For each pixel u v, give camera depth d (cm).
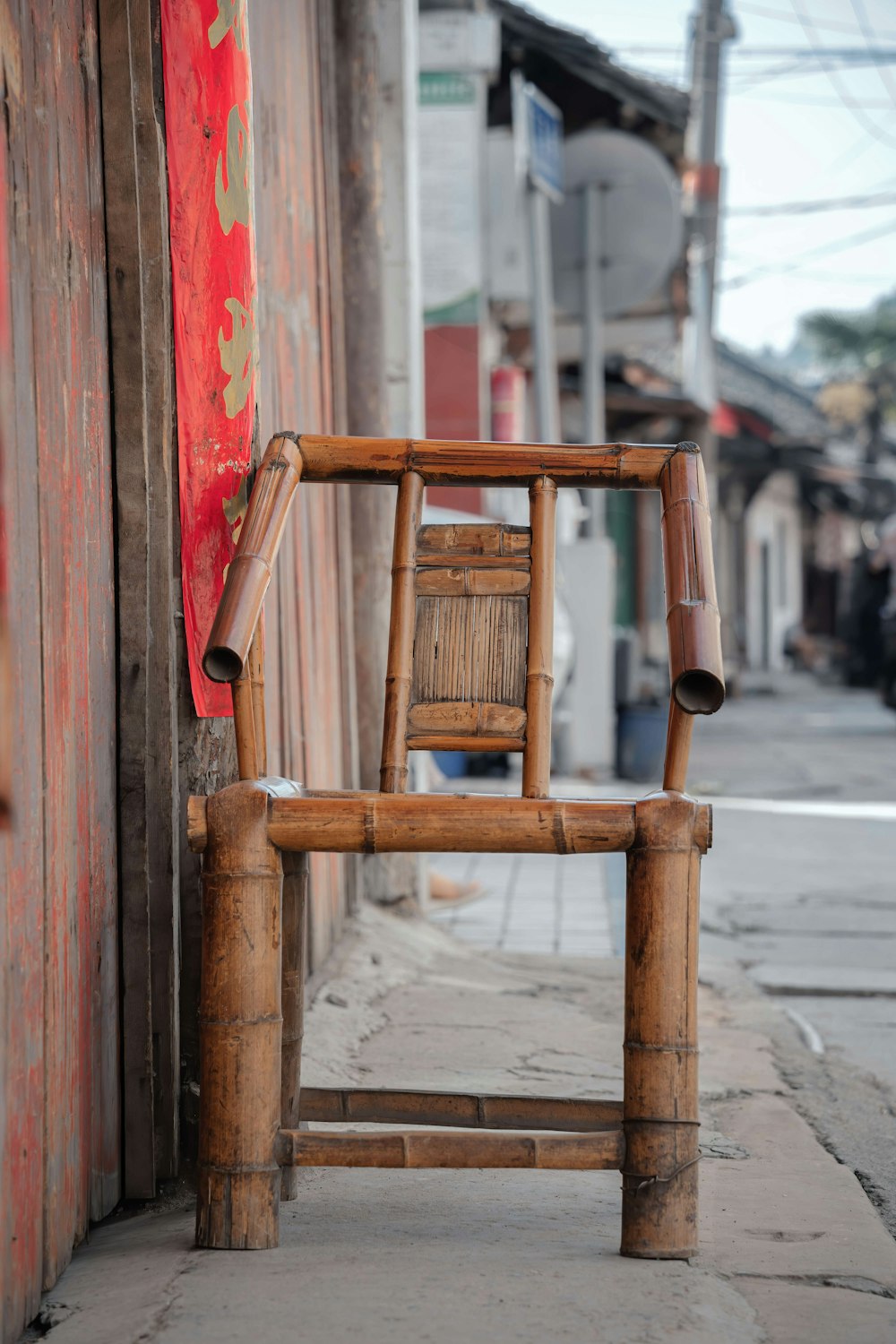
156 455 235
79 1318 186
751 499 2450
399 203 470
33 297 193
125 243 229
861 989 449
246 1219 203
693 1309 185
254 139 322
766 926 548
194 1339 174
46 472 198
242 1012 201
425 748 220
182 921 250
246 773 214
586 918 538
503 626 225
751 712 1817
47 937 198
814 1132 302
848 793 970
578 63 1073
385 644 461
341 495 431
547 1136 203
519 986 417
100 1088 224
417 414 487
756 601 2792
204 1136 204
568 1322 179
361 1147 202
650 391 1647
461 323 898
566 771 967
